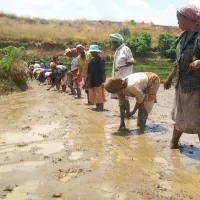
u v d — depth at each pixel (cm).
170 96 1238
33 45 4344
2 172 428
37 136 608
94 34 5028
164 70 3241
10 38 4300
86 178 403
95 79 859
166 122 724
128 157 483
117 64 765
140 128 648
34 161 468
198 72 466
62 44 4481
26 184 388
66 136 606
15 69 1393
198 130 480
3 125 702
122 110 636
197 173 419
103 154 498
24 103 1022
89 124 705
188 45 467
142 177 405
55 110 880
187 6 459
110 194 357
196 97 473
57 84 1413
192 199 345
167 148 527
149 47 4866
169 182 390
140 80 609
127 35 5216
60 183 389
